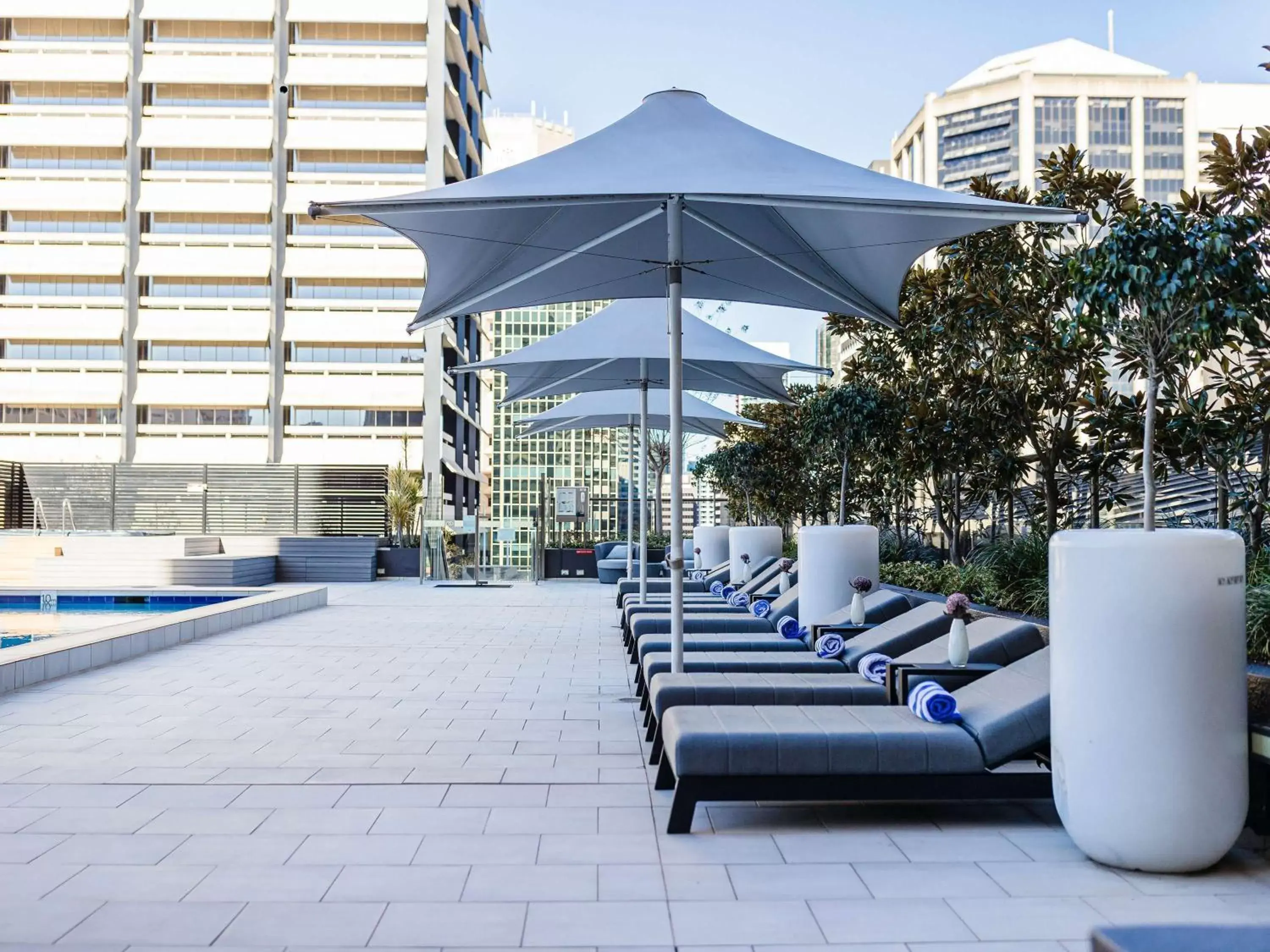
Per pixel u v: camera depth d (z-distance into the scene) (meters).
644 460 10.92
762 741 4.36
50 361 43.69
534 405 90.25
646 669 6.65
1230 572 3.74
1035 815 4.70
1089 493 11.30
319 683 8.47
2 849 4.12
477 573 23.12
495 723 6.79
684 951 3.14
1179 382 8.05
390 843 4.22
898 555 14.27
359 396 43.84
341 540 24.75
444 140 44.47
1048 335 9.24
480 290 7.11
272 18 43.62
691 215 6.32
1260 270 5.79
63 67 43.12
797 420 16.41
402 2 44.09
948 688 5.30
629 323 11.04
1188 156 96.75
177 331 43.59
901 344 12.08
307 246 43.94
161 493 29.05
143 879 3.77
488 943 3.20
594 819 4.57
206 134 43.56
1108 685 3.77
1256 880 3.76
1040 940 3.23
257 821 4.52
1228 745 3.72
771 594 10.97
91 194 43.25
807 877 3.83
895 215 5.96
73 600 17.80
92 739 6.26
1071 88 97.31
